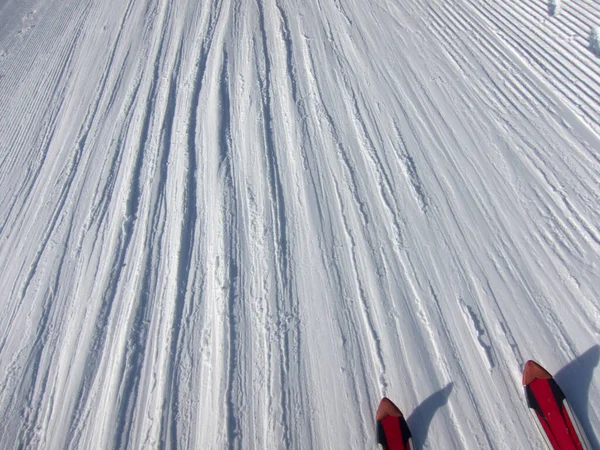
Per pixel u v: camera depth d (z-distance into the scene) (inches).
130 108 192.9
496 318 115.3
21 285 140.5
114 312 129.3
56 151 182.2
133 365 117.8
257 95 184.9
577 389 103.0
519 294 118.5
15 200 167.3
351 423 103.9
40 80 221.6
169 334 122.2
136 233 147.2
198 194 154.3
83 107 199.3
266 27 220.4
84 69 221.1
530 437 98.0
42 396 116.0
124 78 209.3
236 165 160.9
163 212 151.6
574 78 168.4
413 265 127.9
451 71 181.2
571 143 149.1
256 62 200.5
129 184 162.2
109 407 111.6
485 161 149.2
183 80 199.9
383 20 212.2
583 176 140.1
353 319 119.5
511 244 128.3
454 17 207.6
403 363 111.0
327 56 197.5
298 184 151.9
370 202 143.8
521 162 146.9
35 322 130.8
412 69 184.9
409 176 148.9
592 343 108.4
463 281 123.0
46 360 122.4
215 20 231.6
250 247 137.4
